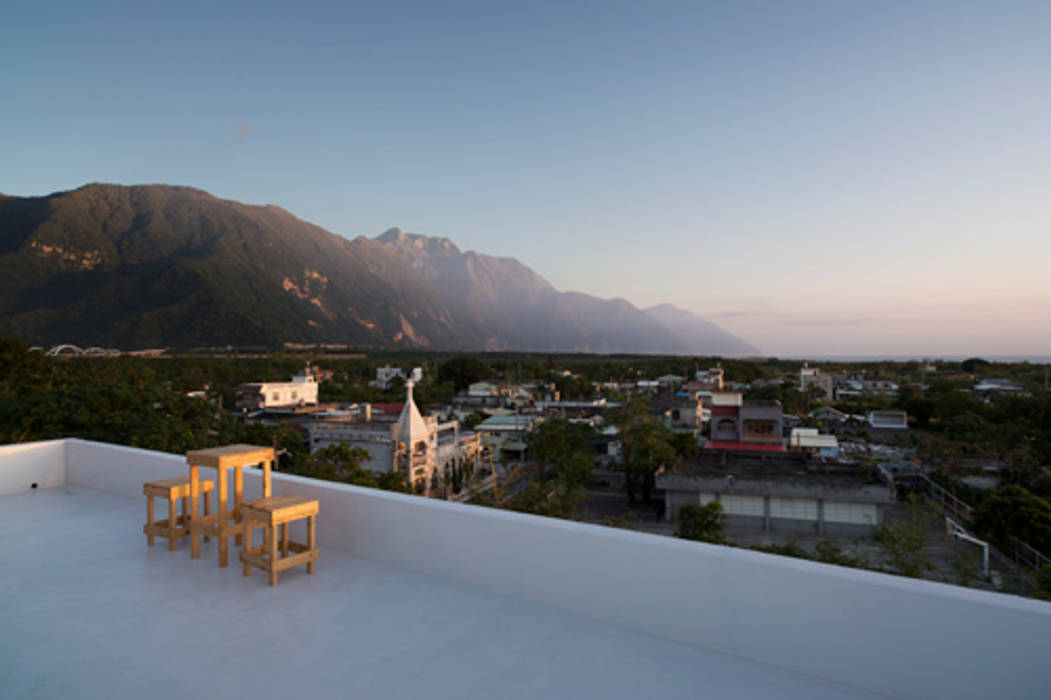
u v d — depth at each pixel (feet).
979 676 7.22
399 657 8.92
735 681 8.26
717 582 9.08
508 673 8.47
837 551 57.52
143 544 14.44
